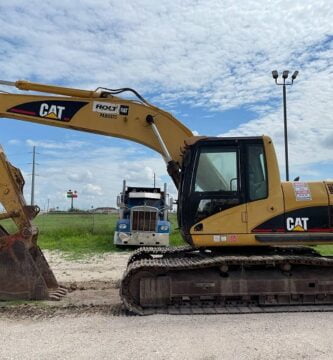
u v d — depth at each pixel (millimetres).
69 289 9945
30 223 8992
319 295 8055
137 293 7895
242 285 7977
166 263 7996
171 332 6535
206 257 8375
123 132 9094
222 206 8125
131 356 5535
